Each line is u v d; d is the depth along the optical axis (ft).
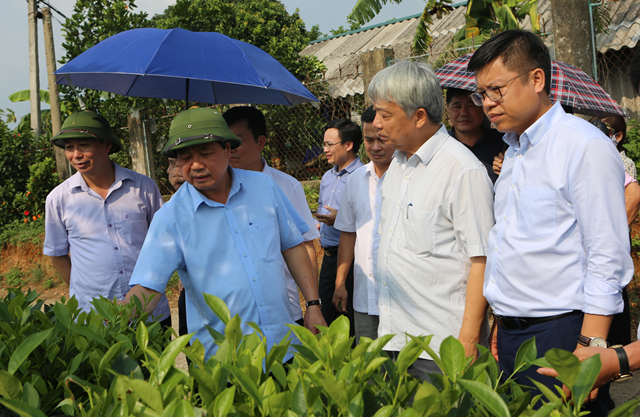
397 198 7.90
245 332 7.13
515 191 6.39
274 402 3.08
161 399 3.26
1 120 34.47
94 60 10.42
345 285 10.94
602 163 5.58
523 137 6.28
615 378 4.45
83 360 4.66
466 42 18.39
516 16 18.92
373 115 9.43
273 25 45.88
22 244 28.02
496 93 6.18
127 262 10.04
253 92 13.01
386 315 7.91
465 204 7.06
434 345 7.39
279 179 10.27
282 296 7.45
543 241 6.01
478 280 7.05
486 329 7.55
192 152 6.72
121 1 28.78
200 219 7.15
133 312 6.06
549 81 6.29
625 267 5.61
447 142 7.51
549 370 4.02
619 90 22.02
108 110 29.04
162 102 27.09
